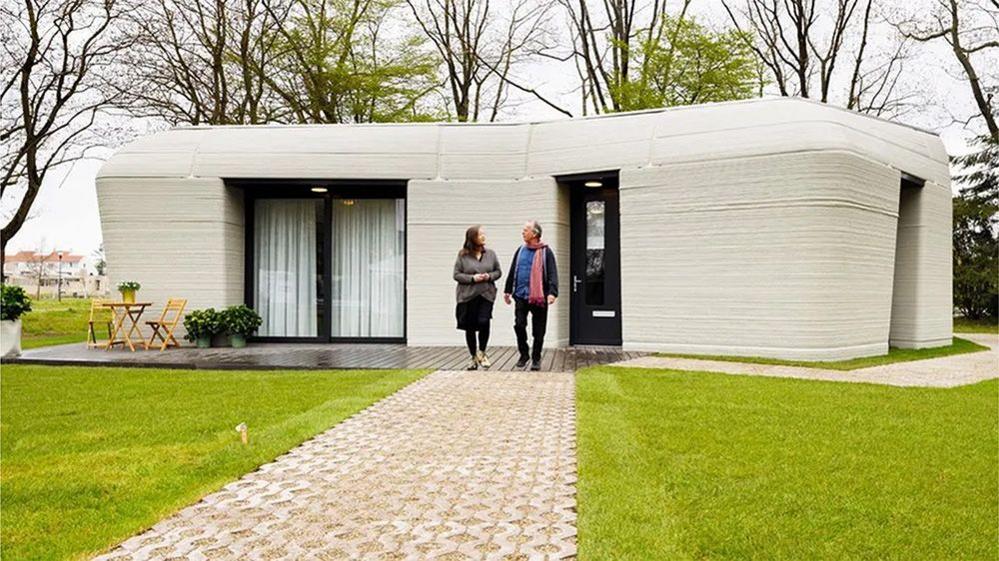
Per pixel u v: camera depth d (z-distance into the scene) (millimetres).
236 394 7512
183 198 12414
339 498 4172
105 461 4914
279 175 12469
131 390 7824
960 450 5137
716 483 4367
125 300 11945
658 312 11461
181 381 8477
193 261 12430
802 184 10391
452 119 25844
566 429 5906
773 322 10625
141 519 3824
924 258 12750
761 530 3625
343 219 13336
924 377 8844
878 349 11383
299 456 5082
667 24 24625
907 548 3432
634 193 11594
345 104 24297
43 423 6129
